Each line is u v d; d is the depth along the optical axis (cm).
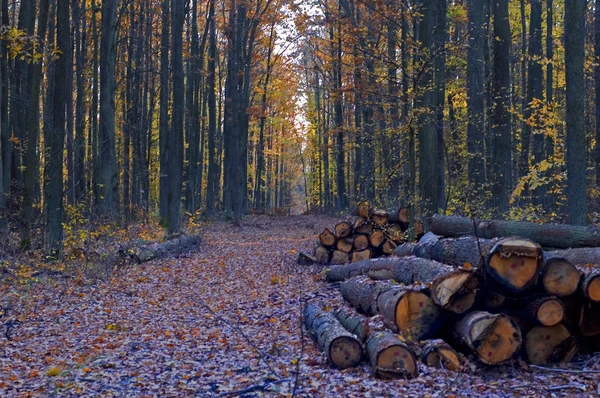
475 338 625
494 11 1584
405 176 1820
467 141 1928
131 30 3050
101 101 2091
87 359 762
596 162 1789
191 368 718
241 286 1329
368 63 1698
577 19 1170
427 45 1363
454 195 1661
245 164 4125
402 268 905
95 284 1286
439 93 1770
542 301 646
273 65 4028
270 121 4656
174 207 2325
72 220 1592
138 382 664
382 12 1434
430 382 604
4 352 804
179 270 1541
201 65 3325
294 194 9119
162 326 959
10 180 1936
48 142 2108
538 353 656
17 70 2166
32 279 1256
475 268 675
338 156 3809
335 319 805
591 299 639
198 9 3925
